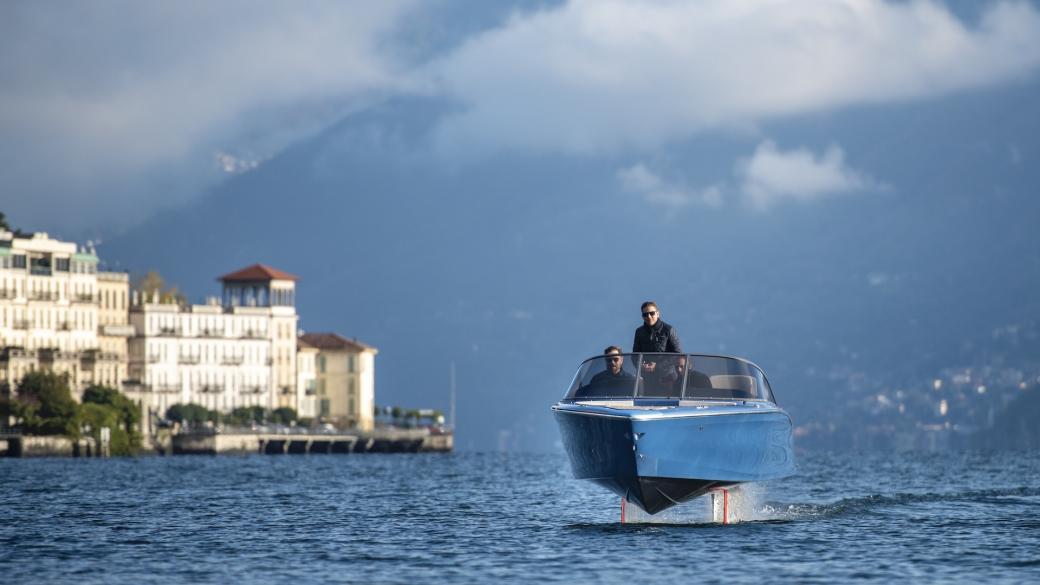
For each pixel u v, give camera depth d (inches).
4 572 3988.7
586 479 4616.1
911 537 4554.6
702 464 4456.2
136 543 4601.4
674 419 4387.3
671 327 4653.1
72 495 7111.2
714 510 4972.9
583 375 4616.1
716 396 4544.8
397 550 4372.5
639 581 3774.6
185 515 5639.8
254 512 5782.5
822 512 5423.2
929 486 7573.8
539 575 3873.0
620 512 5629.9
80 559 4227.4
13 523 5285.4
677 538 4530.0
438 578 3853.3
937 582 3752.5
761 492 5378.9
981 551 4252.0
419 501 6432.1
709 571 3902.6
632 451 4377.5
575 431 4522.6
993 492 6712.6
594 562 4060.0
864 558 4109.3
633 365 4576.8
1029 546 4362.7
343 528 5044.3
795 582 3752.5
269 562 4151.1
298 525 5172.2
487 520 5329.7
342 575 3917.3
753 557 4121.6
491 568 3988.7
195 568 4045.3
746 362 4601.4
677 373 4554.6
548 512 5698.8
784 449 4736.7
